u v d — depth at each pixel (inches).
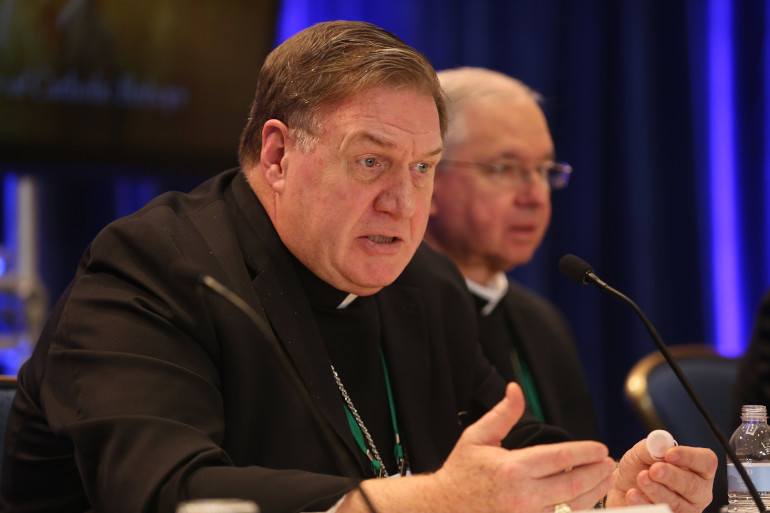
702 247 315.6
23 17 237.3
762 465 106.4
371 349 121.1
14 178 253.9
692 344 311.4
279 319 110.3
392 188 108.8
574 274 114.6
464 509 81.0
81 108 242.4
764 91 321.4
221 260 110.8
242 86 253.6
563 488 81.2
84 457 92.4
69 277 261.1
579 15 306.7
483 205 183.0
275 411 107.0
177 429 91.7
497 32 297.1
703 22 318.0
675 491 102.7
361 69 107.3
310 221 110.1
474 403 136.9
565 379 183.2
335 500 83.7
